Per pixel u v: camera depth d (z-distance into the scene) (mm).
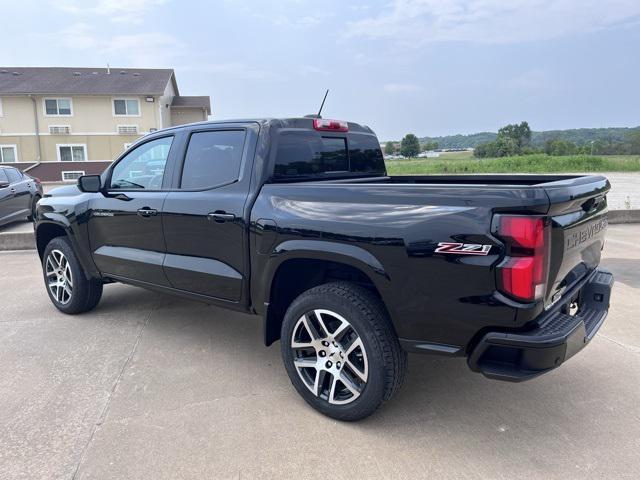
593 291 3172
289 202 3131
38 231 5219
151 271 4113
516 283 2338
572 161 35156
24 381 3568
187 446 2783
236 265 3471
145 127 35344
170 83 40875
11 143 34062
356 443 2807
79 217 4664
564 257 2615
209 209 3566
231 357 3998
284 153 3477
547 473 2531
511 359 2475
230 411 3154
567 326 2500
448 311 2547
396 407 3203
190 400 3297
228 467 2604
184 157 3881
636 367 3727
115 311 5168
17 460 2662
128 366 3822
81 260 4789
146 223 4078
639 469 2553
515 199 2326
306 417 3082
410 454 2703
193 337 4434
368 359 2805
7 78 36031
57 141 34500
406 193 2670
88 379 3600
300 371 3152
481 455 2688
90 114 34656
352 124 4289
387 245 2678
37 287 6207
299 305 3070
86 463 2637
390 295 2703
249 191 3385
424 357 4012
